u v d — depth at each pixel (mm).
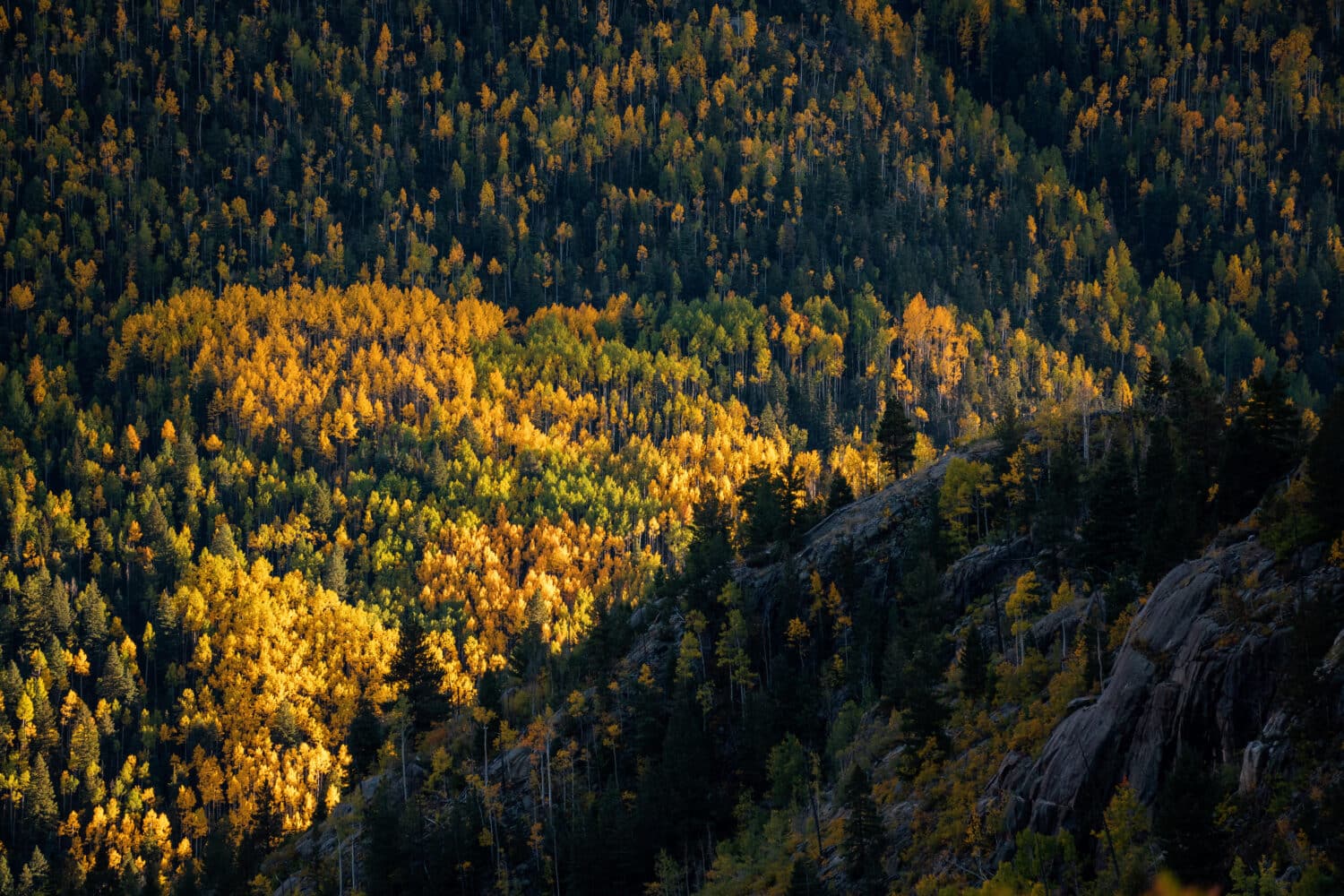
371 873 148250
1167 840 72750
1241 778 72938
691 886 129125
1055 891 79688
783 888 110062
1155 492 124250
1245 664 77812
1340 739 68938
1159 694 81625
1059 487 142625
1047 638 119688
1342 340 98500
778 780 129500
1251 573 84562
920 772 111625
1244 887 66062
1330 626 73750
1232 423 130500
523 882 142750
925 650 129250
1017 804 89438
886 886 100625
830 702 142000
